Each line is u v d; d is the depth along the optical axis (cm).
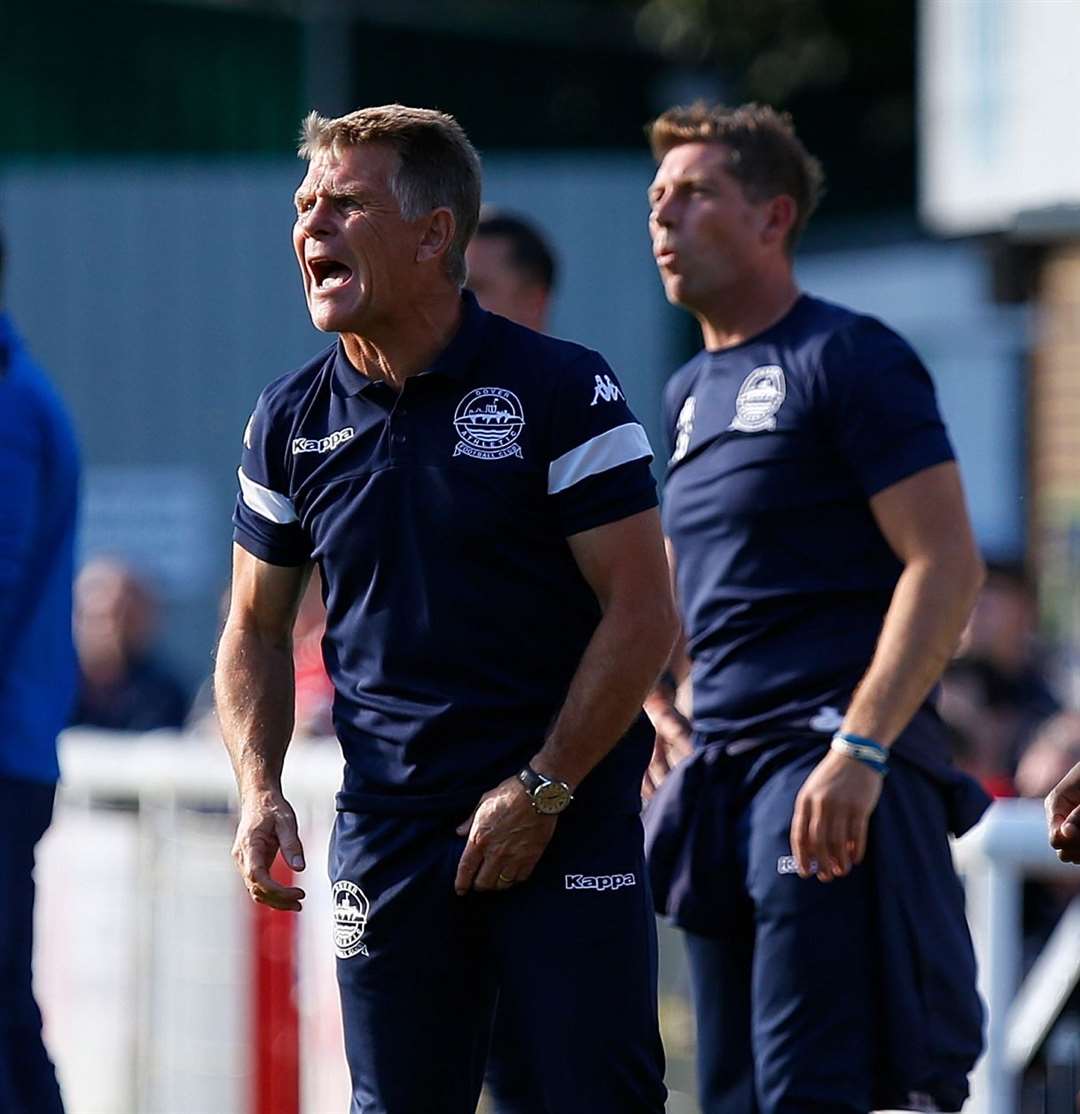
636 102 6056
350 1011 1212
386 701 1191
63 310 4497
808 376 1412
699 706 1466
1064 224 2758
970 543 1384
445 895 1179
